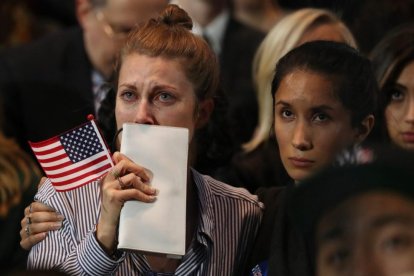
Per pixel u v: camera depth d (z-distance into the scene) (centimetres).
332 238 482
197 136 855
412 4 1108
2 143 1047
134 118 725
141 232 669
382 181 472
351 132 736
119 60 770
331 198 482
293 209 509
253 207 788
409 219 466
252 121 1151
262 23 1373
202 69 740
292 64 739
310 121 728
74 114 1144
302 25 1030
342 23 1058
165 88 723
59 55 1199
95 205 751
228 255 766
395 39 902
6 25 1580
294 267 627
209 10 1329
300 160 726
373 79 773
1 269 515
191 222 765
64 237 748
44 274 501
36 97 1169
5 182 1012
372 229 470
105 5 1130
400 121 854
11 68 1198
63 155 750
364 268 468
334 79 728
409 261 464
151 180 679
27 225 762
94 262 689
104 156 748
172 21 761
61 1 1655
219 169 977
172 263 751
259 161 970
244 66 1270
